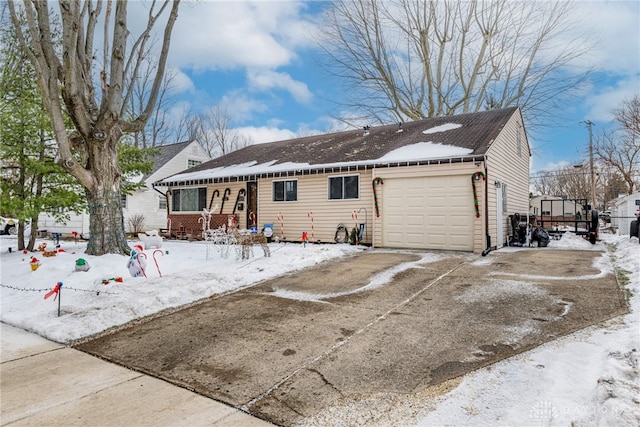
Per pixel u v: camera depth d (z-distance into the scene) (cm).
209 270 728
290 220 1302
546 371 292
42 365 348
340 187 1202
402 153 1098
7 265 834
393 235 1071
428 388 280
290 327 431
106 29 870
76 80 778
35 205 962
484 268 712
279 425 242
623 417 207
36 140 1023
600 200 4247
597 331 372
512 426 224
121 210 902
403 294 551
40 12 761
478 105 2367
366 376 305
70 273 706
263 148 1761
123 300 517
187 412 260
